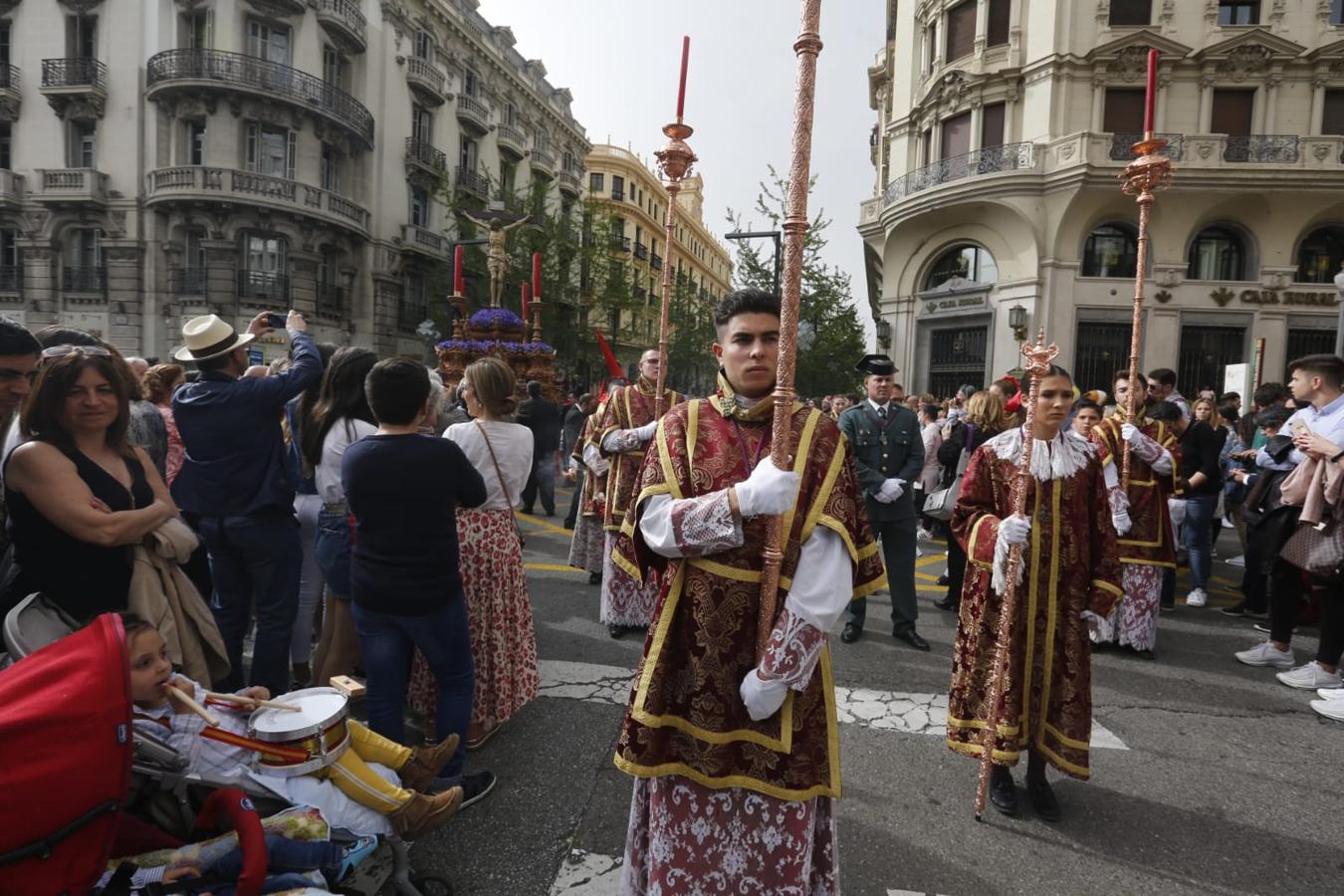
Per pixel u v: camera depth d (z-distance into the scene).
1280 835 2.60
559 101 37.41
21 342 2.10
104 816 1.49
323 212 22.92
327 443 3.06
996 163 18.30
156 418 3.72
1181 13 17.52
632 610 4.59
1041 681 2.67
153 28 21.97
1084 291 18.06
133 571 2.34
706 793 1.70
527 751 3.07
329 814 1.99
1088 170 16.97
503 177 30.19
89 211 22.47
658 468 1.73
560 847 2.41
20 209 22.73
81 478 2.21
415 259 26.95
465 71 29.53
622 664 4.11
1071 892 2.27
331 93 23.05
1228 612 5.57
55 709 1.44
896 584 4.71
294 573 3.24
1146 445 4.32
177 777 1.80
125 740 1.51
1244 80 17.39
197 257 22.50
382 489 2.43
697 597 1.69
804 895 1.68
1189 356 18.23
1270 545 4.39
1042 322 18.12
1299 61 17.17
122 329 22.52
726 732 1.67
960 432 6.13
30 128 22.80
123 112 22.22
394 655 2.51
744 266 17.16
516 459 3.18
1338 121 17.52
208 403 3.00
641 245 48.38
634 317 28.73
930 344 20.61
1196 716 3.62
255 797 1.94
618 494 4.59
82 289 22.81
